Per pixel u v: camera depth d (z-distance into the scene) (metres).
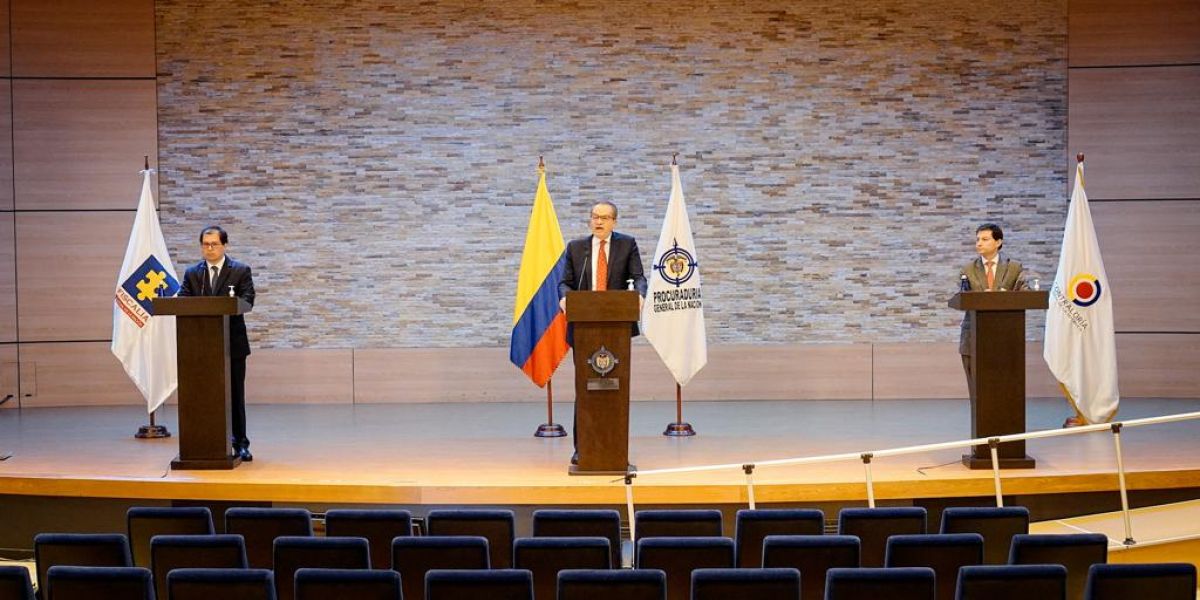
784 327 12.72
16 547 8.23
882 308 12.71
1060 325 10.02
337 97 12.61
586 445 7.97
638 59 12.65
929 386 12.69
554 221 10.34
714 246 12.70
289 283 12.62
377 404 12.52
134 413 11.78
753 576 4.65
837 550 5.34
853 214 12.70
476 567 5.38
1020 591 4.62
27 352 12.41
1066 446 9.02
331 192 12.62
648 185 12.66
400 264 12.66
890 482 7.70
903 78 12.64
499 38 12.62
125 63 12.50
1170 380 12.45
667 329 10.11
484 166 12.66
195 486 7.84
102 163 12.48
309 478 7.95
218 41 12.53
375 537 6.13
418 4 12.61
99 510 8.12
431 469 8.30
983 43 12.62
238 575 4.74
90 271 12.48
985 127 12.65
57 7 12.42
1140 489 7.95
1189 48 12.41
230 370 8.51
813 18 12.66
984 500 7.97
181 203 12.55
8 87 12.39
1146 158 12.47
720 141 12.67
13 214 12.40
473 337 12.70
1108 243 12.52
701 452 8.99
